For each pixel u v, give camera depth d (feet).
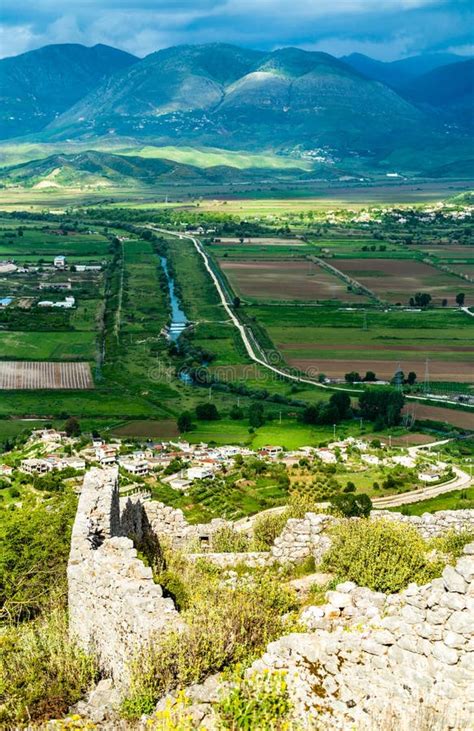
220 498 420.77
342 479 492.13
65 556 143.95
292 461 555.28
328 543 131.44
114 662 96.99
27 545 145.89
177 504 407.44
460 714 68.69
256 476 499.10
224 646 89.35
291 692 77.10
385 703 72.13
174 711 80.23
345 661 76.74
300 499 247.29
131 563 101.30
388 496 429.79
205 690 83.35
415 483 469.98
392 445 623.77
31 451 594.65
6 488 469.57
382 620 76.54
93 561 104.12
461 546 134.00
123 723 83.71
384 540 122.62
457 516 150.61
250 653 88.58
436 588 74.33
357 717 72.74
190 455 568.82
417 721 69.10
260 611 96.07
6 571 138.21
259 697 77.05
